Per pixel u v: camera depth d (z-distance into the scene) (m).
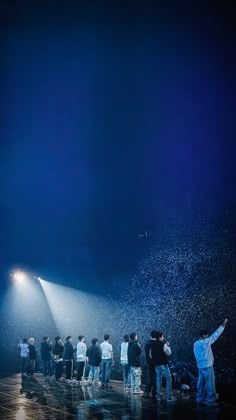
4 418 9.77
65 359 16.34
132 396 12.46
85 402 11.70
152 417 9.48
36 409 10.83
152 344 11.56
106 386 14.47
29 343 18.77
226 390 12.23
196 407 10.41
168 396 11.32
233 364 14.40
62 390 14.09
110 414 10.00
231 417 9.23
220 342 15.66
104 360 14.51
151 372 12.02
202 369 10.72
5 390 14.30
